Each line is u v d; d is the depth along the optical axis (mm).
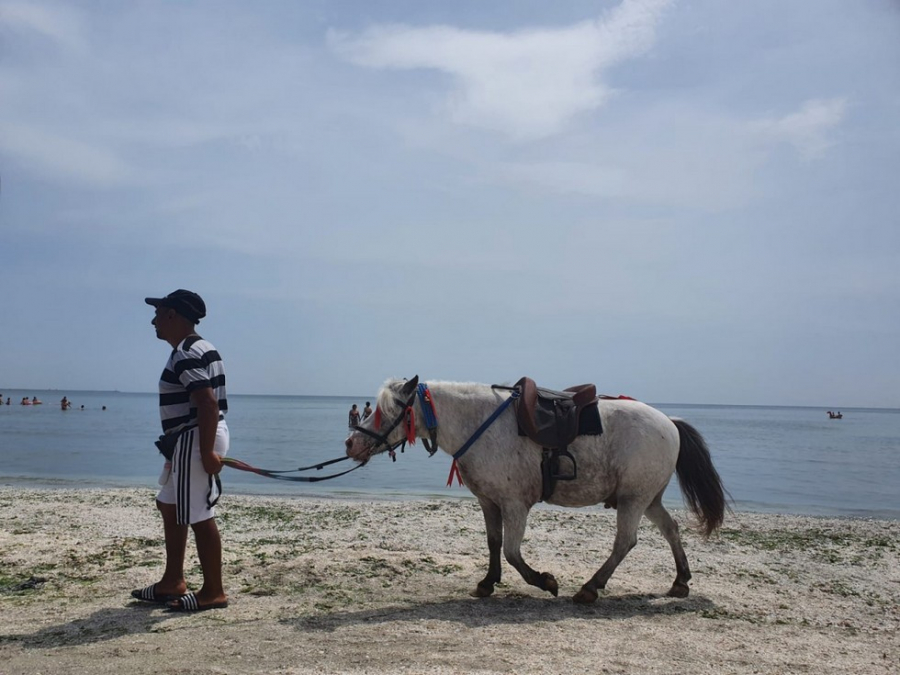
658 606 5895
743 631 5199
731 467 26344
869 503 16797
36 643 4586
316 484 19094
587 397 6000
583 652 4500
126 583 6230
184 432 5285
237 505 12922
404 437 5906
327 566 6695
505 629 4957
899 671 4465
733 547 9328
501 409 5930
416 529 10180
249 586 6094
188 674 3979
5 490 15578
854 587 7184
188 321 5480
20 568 6879
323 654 4344
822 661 4594
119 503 12859
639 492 6016
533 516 11672
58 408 95812
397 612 5367
